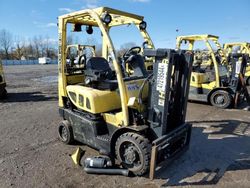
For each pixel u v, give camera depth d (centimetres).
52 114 650
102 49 461
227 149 409
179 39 782
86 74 404
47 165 351
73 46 754
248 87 1145
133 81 333
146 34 421
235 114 643
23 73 2230
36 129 518
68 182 305
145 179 310
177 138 333
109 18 316
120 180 308
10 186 297
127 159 315
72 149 407
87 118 365
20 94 997
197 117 611
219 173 329
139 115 313
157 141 287
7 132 499
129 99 306
